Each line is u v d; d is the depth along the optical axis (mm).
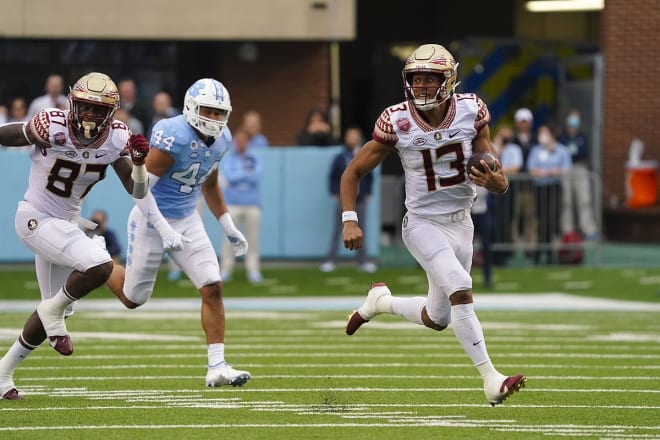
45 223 26672
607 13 78312
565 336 40969
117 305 49969
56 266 27438
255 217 57562
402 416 25531
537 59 74938
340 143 72812
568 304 51625
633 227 77250
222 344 28391
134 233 29125
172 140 28047
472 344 25422
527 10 87500
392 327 43562
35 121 26000
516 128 73062
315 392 28719
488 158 25391
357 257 62656
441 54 25375
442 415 25719
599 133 76250
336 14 67562
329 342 38938
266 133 70125
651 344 38875
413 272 61531
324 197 62469
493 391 25125
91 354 35219
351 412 25969
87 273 26297
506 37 85438
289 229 62438
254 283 57375
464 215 26562
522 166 64125
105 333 40469
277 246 62500
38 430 23531
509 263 65750
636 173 77188
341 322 44750
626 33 78250
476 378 31250
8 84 68812
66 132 26016
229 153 57438
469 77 73688
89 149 26297
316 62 70250
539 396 28438
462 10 86250
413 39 85312
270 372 32094
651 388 29766
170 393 28312
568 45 75875
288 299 52406
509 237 63562
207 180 29562
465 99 26047
